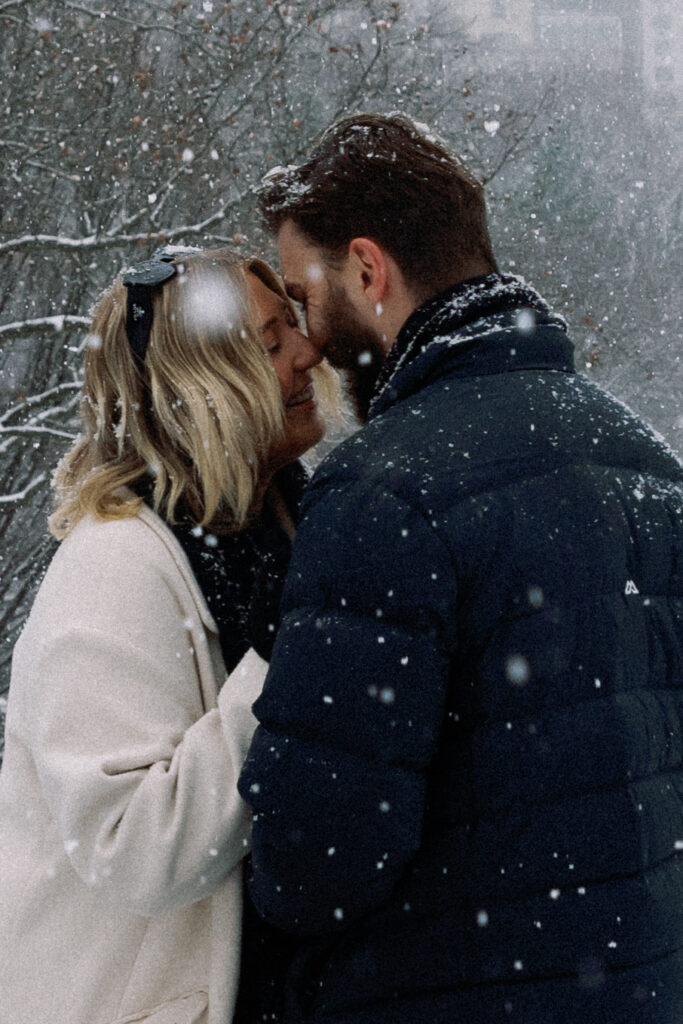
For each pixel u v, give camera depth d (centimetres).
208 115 893
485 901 125
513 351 141
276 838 126
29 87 923
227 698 143
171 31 870
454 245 146
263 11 897
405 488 128
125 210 917
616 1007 123
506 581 126
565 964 123
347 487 132
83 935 147
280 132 882
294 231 155
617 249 1762
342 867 124
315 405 186
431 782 130
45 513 969
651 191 1903
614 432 140
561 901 123
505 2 2247
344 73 908
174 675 150
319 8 871
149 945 146
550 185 1354
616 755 125
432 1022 127
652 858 127
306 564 130
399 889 130
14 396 1011
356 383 162
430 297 147
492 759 125
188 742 142
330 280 153
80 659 145
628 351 1397
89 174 942
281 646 130
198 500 164
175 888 138
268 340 176
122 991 146
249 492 162
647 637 134
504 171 1045
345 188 149
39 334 761
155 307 167
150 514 161
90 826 139
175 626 153
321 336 157
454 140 875
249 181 869
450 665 128
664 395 1809
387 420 138
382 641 124
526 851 124
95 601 150
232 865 142
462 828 127
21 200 959
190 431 161
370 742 123
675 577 141
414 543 125
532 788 124
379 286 148
